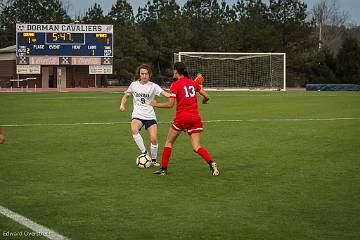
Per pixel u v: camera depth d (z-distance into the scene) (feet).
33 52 287.07
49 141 78.43
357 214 38.17
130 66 395.55
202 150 52.95
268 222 36.17
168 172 54.49
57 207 39.88
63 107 155.12
